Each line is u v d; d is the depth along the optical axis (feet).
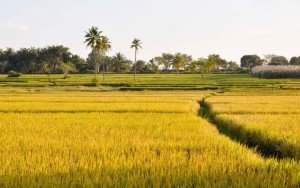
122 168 26.99
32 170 25.84
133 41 339.36
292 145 39.63
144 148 35.42
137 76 467.52
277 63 620.90
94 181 23.34
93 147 34.91
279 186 23.22
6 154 31.30
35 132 45.68
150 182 23.52
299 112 82.38
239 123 58.44
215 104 104.94
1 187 22.29
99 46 315.58
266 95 165.17
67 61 558.15
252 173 25.59
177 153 33.40
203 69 447.01
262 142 47.34
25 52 561.43
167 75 508.94
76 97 137.90
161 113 76.74
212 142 39.04
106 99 124.47
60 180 23.76
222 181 23.73
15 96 144.56
